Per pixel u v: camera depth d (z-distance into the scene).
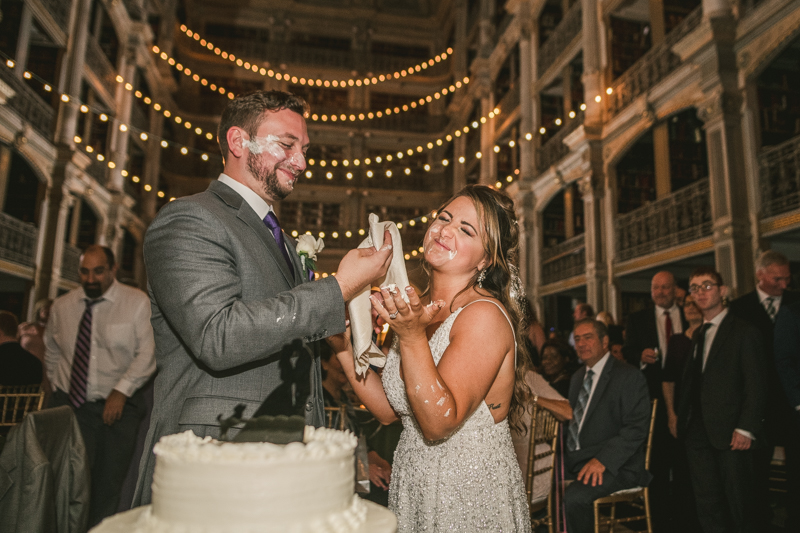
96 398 3.55
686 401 3.93
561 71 13.67
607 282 11.16
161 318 1.38
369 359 1.46
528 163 14.89
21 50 11.13
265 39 23.77
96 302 3.66
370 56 23.95
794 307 3.57
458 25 21.91
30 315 11.79
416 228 23.27
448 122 23.92
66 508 2.61
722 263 7.72
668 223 9.75
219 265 1.26
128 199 16.41
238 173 1.53
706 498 3.65
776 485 5.08
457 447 1.45
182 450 0.86
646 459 3.48
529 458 3.14
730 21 7.82
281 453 0.85
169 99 20.36
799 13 6.79
